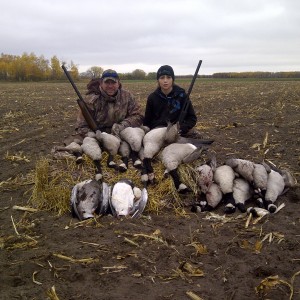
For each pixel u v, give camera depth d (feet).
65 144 10.32
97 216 8.01
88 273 6.12
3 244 7.13
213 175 8.77
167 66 10.42
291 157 12.33
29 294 5.60
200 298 5.47
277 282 5.72
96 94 10.51
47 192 8.73
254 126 17.71
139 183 8.92
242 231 7.44
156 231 7.28
